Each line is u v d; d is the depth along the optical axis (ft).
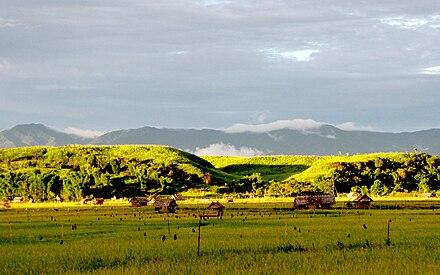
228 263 184.65
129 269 176.24
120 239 260.42
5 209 615.57
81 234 294.66
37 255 207.92
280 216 419.54
